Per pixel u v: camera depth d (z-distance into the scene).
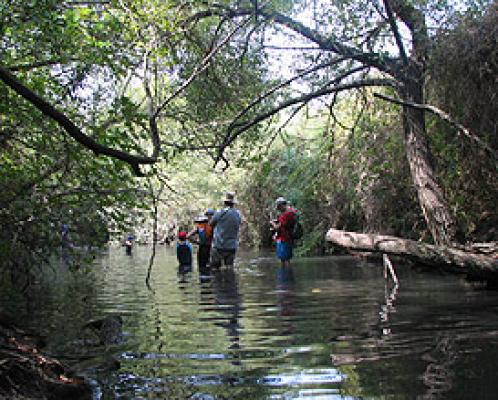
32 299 7.96
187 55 10.09
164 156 6.96
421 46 9.88
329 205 15.87
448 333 4.69
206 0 9.44
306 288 8.27
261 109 10.92
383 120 12.33
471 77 9.65
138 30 6.77
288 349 4.37
